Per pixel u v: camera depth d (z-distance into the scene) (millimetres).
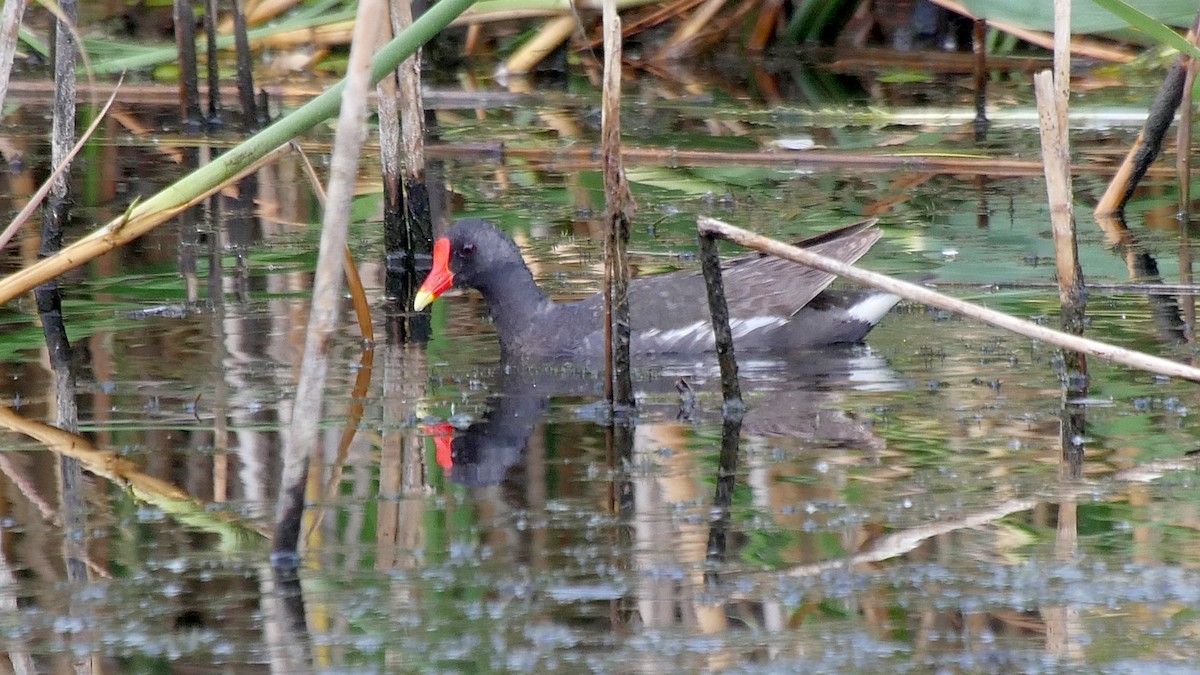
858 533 8086
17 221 10984
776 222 16812
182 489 8859
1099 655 6613
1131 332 12297
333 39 24438
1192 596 7176
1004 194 18109
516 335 12930
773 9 25234
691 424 10352
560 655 6691
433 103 22422
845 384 11414
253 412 10477
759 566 7664
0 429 10023
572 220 17125
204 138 20484
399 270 15273
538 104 22797
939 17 25031
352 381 11578
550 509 8547
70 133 13562
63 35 13023
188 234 16594
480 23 24469
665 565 7676
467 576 7559
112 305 13641
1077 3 19922
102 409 10516
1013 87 23234
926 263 14953
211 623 7035
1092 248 15383
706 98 23031
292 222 17203
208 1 20828
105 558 7781
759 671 6512
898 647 6730
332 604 7215
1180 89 16125
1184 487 8703
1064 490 8695
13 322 13016
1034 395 10875
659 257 15578
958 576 7477
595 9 24641
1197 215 16734
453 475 9188
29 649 6781
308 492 8859
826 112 21625
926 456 9445
